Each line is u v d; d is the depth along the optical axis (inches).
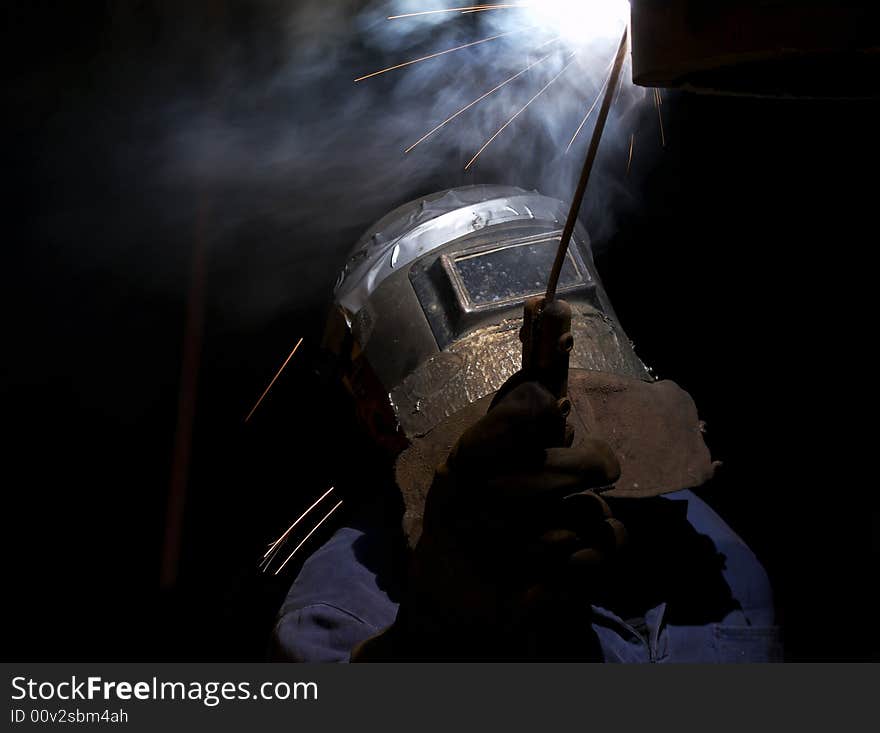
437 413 39.6
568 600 30.5
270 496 91.6
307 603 43.9
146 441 94.3
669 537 45.6
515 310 41.7
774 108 77.2
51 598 91.7
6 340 91.3
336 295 48.0
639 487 37.3
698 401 85.0
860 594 78.0
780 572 80.7
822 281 80.7
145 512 93.7
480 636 33.7
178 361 93.2
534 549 29.8
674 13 25.3
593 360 40.6
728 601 44.9
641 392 39.7
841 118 76.1
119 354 93.0
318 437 90.4
